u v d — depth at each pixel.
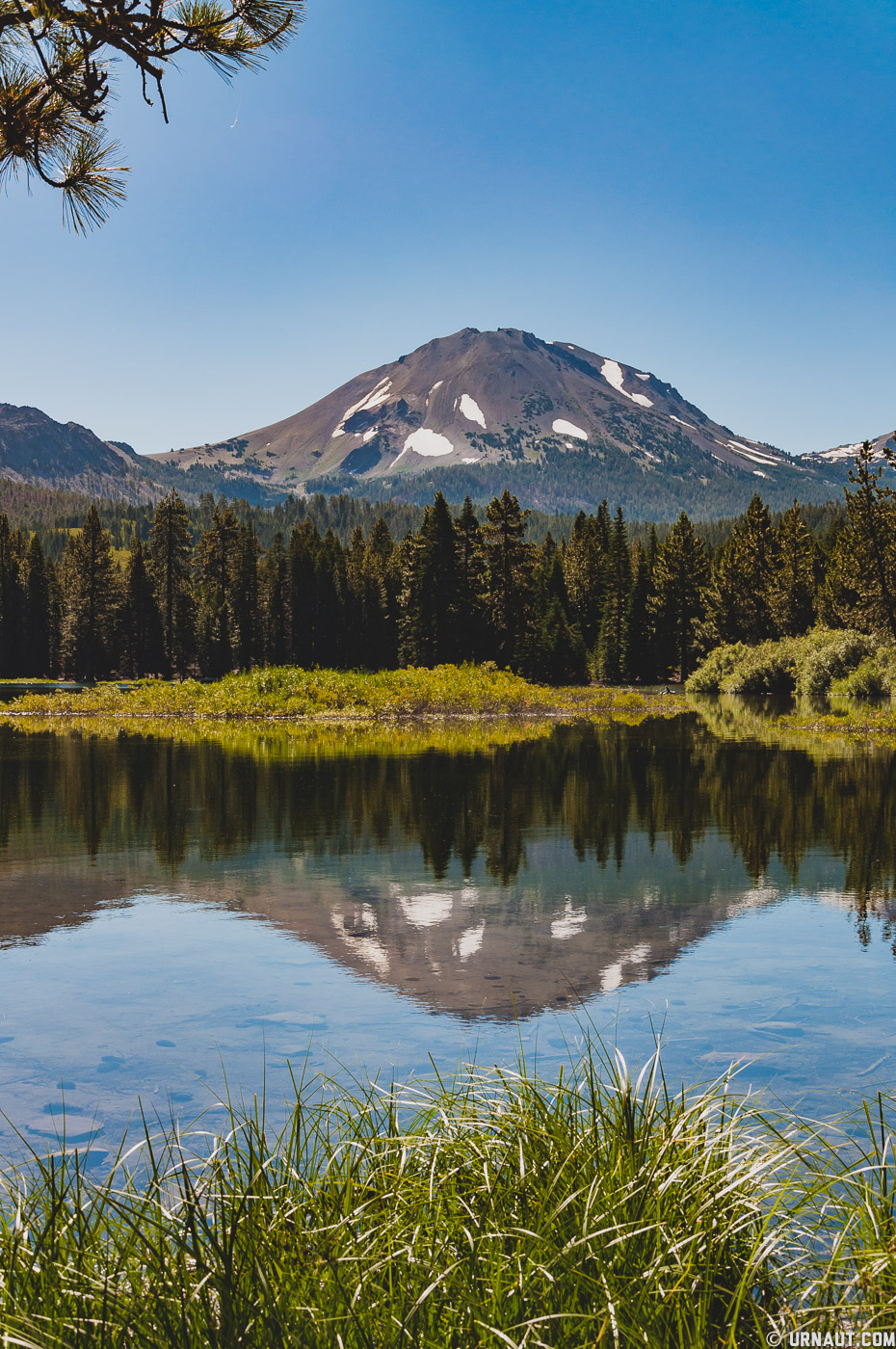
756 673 55.81
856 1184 2.80
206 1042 5.05
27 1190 3.20
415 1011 5.55
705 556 82.44
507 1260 2.42
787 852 10.39
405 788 15.49
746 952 6.79
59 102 3.59
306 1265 2.41
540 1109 3.18
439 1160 2.96
